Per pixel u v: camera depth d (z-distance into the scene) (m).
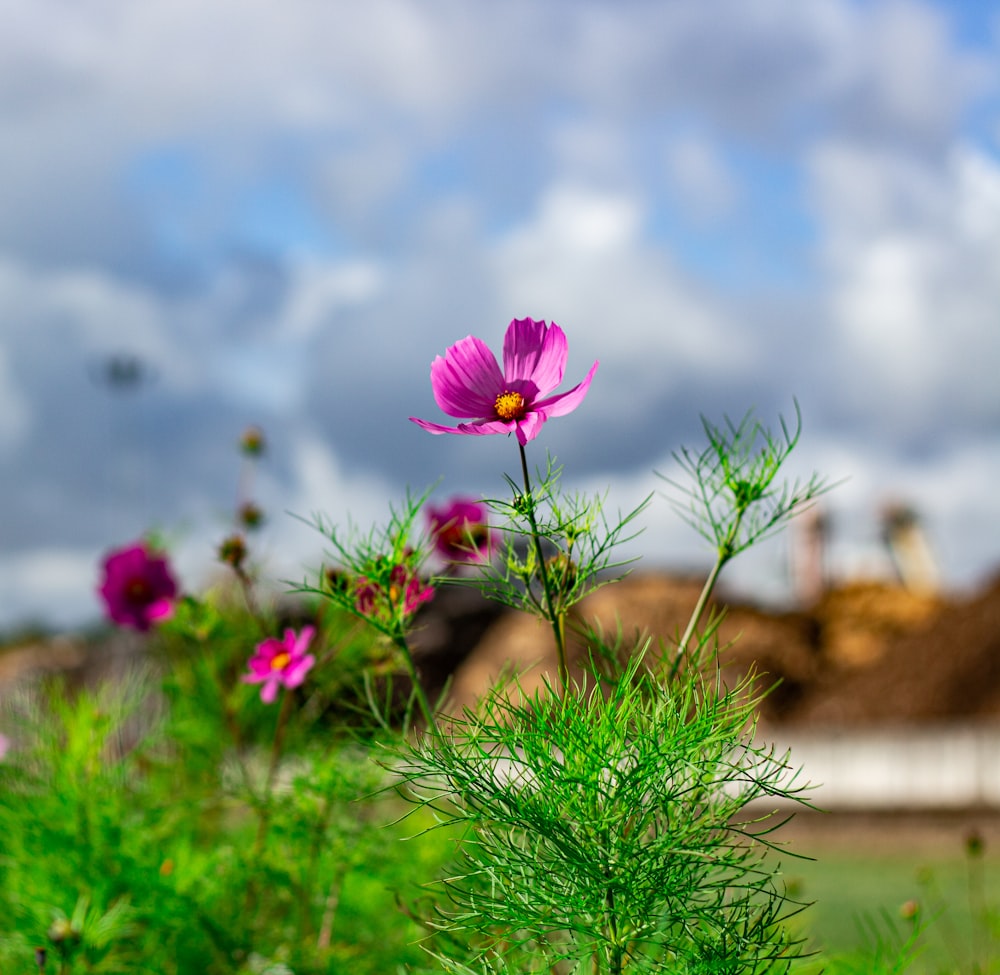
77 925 0.90
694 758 0.68
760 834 0.67
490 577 0.71
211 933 0.94
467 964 0.73
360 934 0.98
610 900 0.66
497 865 0.69
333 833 0.92
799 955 0.67
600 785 0.68
